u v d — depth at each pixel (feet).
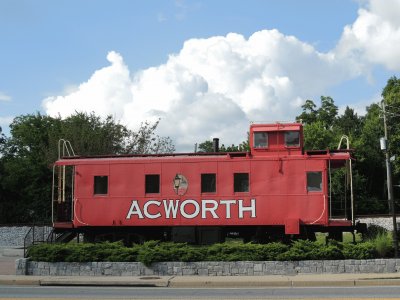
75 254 57.06
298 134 70.69
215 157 71.36
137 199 71.67
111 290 47.06
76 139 119.03
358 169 202.80
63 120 143.13
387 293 42.24
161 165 71.77
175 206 70.69
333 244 58.65
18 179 145.18
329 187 70.33
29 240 95.45
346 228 68.39
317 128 186.91
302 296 40.91
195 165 71.15
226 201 69.77
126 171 72.38
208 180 70.85
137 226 72.43
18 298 41.42
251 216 69.00
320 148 183.52
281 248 56.95
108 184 72.38
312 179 68.74
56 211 77.71
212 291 45.60
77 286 50.93
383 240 59.06
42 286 51.11
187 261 56.18
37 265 57.11
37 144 192.13
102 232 73.87
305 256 55.98
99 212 72.08
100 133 121.70
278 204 68.69
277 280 49.88
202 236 70.44
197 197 70.44
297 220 67.51
